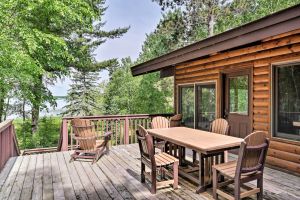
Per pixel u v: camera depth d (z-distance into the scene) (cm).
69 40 1165
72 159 486
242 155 260
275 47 440
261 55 472
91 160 489
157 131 407
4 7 612
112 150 583
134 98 1229
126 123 661
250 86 500
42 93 1008
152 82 1171
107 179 377
